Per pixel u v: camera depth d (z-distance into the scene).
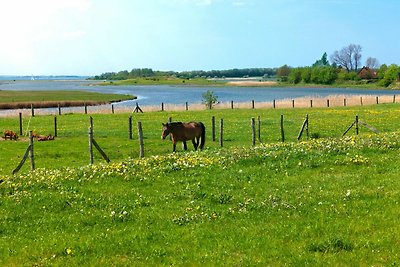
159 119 53.84
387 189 15.82
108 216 14.05
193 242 11.81
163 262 10.69
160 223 13.39
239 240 11.80
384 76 198.88
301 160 20.69
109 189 17.14
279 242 11.57
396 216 13.05
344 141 25.59
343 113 56.28
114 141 37.53
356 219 12.97
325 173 18.75
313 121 47.94
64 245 11.83
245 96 133.25
